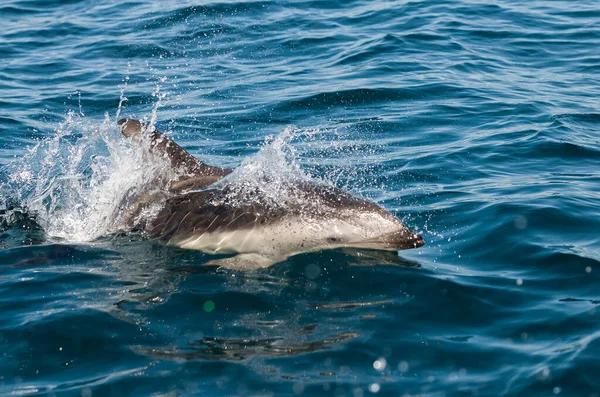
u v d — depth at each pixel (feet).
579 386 49.29
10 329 56.49
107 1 180.14
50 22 164.76
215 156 99.96
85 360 52.85
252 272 66.13
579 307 58.95
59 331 56.13
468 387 49.55
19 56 144.46
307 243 69.77
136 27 159.43
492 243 71.41
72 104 120.78
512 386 49.47
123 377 50.60
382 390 49.26
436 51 142.72
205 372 51.06
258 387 49.42
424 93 121.60
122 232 75.31
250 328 56.80
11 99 122.31
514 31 154.40
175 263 68.49
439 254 70.18
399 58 138.51
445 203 81.56
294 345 54.49
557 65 136.26
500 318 58.29
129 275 65.92
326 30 156.15
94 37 154.40
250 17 163.84
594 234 72.02
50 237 74.79
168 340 55.11
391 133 106.32
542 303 60.08
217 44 149.59
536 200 79.82
